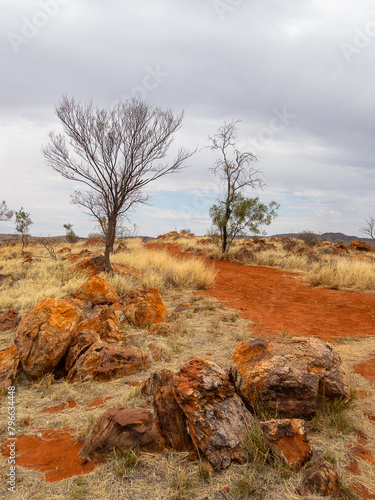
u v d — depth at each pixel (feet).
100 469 8.75
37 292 30.17
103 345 15.55
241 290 36.94
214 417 9.47
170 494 7.88
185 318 24.43
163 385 12.37
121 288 33.50
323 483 7.84
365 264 45.91
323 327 22.62
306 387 10.78
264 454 8.70
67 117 38.55
